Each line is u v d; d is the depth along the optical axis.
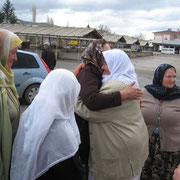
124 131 1.98
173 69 2.69
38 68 6.59
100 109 1.92
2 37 1.83
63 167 1.61
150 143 2.71
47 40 29.33
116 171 2.01
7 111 1.73
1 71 1.79
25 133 1.58
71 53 25.86
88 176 2.19
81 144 2.17
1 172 1.65
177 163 2.68
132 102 2.02
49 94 1.59
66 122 1.66
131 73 2.13
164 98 2.66
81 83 2.04
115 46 34.81
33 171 1.54
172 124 2.62
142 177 2.78
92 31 25.09
